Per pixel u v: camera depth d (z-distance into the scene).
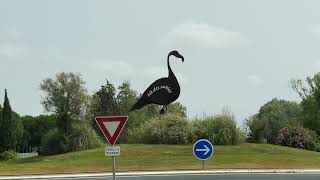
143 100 43.97
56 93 47.16
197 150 22.33
